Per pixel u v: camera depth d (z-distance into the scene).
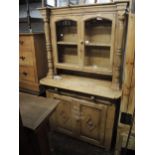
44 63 1.86
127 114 1.17
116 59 1.38
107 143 1.64
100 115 1.54
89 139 1.73
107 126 1.55
